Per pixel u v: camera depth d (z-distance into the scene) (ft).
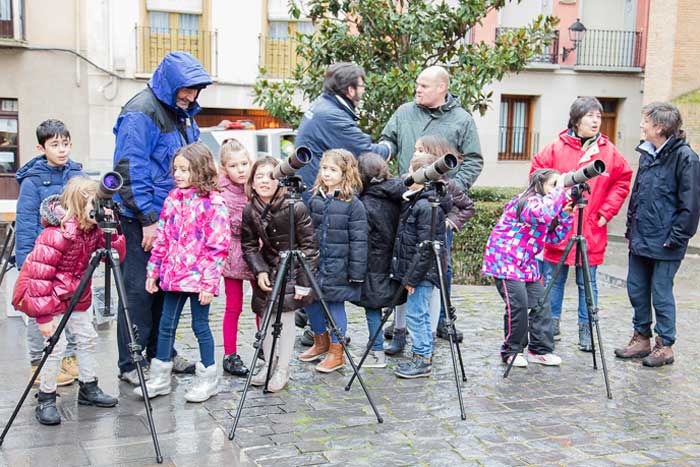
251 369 12.62
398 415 13.33
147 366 14.98
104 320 19.06
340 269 15.16
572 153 18.43
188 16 48.11
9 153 44.57
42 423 12.55
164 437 12.10
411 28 25.67
